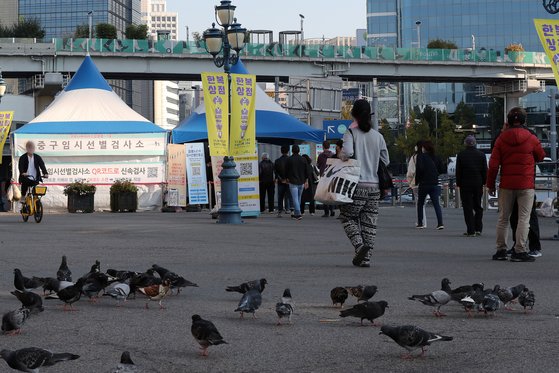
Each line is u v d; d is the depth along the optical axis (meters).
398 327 6.52
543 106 148.50
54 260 14.34
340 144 23.39
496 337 7.58
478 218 20.62
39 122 36.22
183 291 10.55
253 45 86.00
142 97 189.25
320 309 9.12
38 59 82.50
